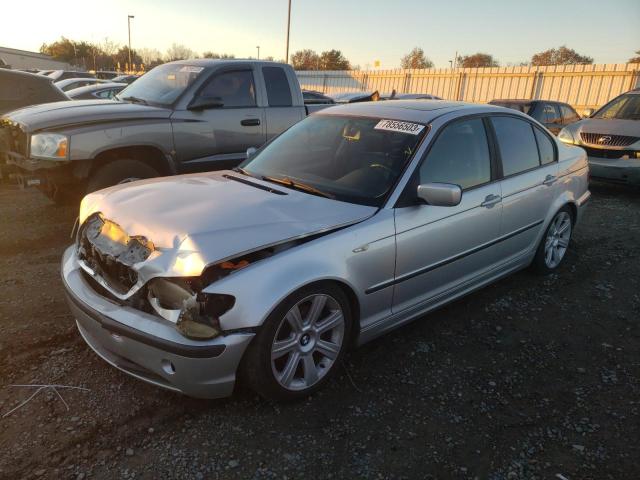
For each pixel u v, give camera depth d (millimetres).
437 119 3602
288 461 2438
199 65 6168
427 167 3383
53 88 7562
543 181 4379
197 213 2797
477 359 3410
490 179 3869
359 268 2922
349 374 3160
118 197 3162
